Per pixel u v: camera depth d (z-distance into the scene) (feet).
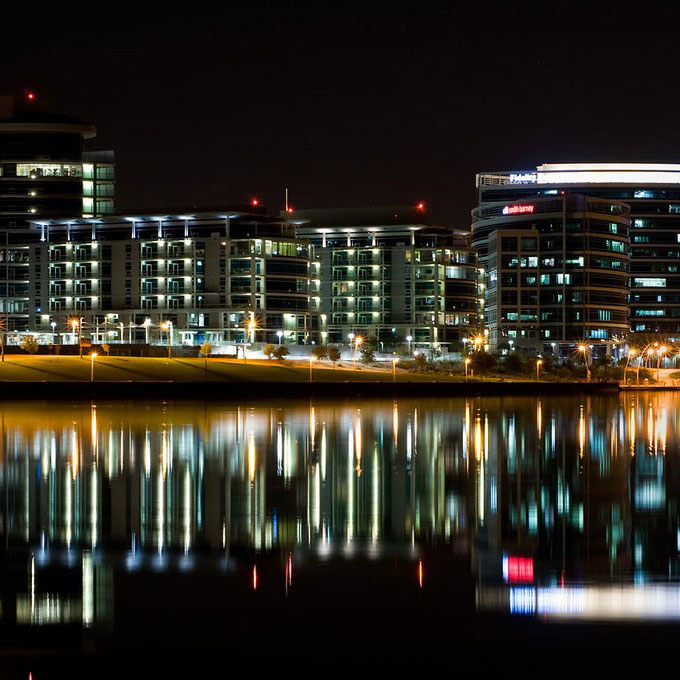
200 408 543.80
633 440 372.17
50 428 399.44
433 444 350.64
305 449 328.90
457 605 136.87
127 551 165.99
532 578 150.41
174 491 231.91
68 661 117.50
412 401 647.56
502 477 262.26
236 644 122.52
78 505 211.20
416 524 191.93
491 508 211.00
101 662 117.29
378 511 206.39
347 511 205.87
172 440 352.69
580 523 193.77
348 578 149.69
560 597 140.67
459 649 121.29
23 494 226.38
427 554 165.48
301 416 487.61
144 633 125.80
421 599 139.54
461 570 154.71
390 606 136.26
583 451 330.54
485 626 128.67
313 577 150.00
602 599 140.15
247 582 147.02
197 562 158.71
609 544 174.40
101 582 146.51
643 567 157.28
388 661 117.91
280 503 215.31
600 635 126.00
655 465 291.38
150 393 642.22
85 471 267.59
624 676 114.42
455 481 253.65
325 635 125.39
